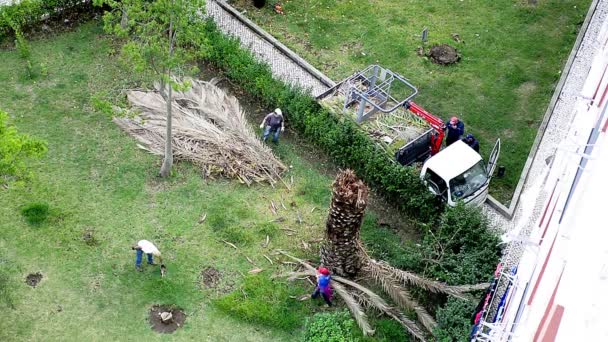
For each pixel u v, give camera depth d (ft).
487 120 97.86
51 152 88.07
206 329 73.97
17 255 77.97
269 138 92.99
